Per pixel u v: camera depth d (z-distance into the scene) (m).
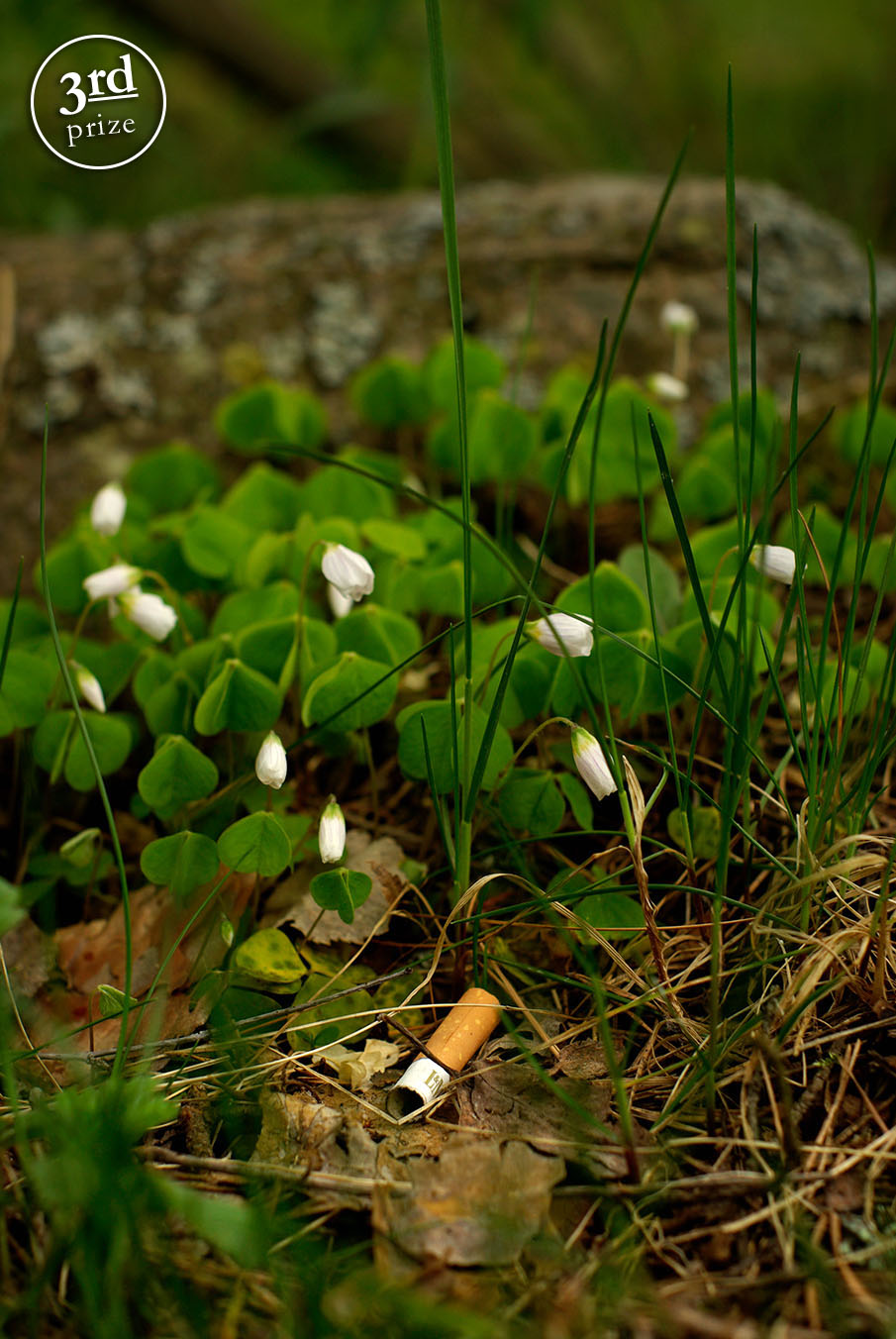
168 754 0.39
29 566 0.52
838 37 1.10
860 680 0.38
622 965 0.37
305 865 0.41
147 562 0.44
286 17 1.10
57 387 0.53
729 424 0.49
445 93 0.33
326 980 0.39
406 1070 0.37
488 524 0.51
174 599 0.43
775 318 0.57
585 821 0.40
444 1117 0.36
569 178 0.65
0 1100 0.36
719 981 0.37
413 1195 0.34
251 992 0.38
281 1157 0.35
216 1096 0.36
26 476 0.52
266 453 0.51
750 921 0.38
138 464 0.49
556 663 0.40
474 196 0.60
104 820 0.44
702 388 0.56
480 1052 0.37
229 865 0.38
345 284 0.56
